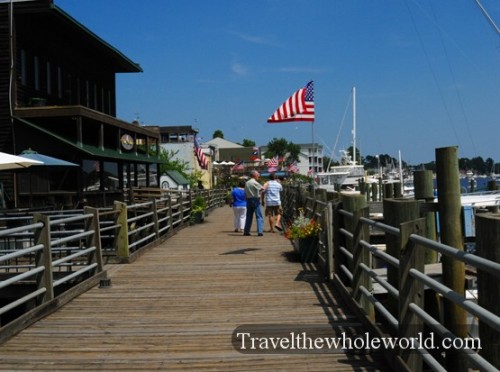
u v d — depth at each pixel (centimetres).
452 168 624
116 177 2447
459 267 598
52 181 1939
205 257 1275
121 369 559
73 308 805
